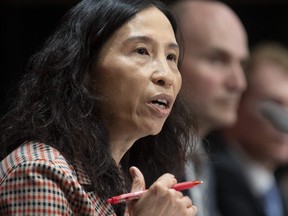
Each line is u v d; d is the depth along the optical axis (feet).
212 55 26.03
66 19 15.62
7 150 15.10
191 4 27.02
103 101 14.99
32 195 13.46
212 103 25.75
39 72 15.25
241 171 29.17
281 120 30.12
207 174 26.30
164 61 15.23
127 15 15.12
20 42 32.35
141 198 14.49
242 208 28.22
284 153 30.35
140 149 17.16
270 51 31.12
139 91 14.89
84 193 13.85
